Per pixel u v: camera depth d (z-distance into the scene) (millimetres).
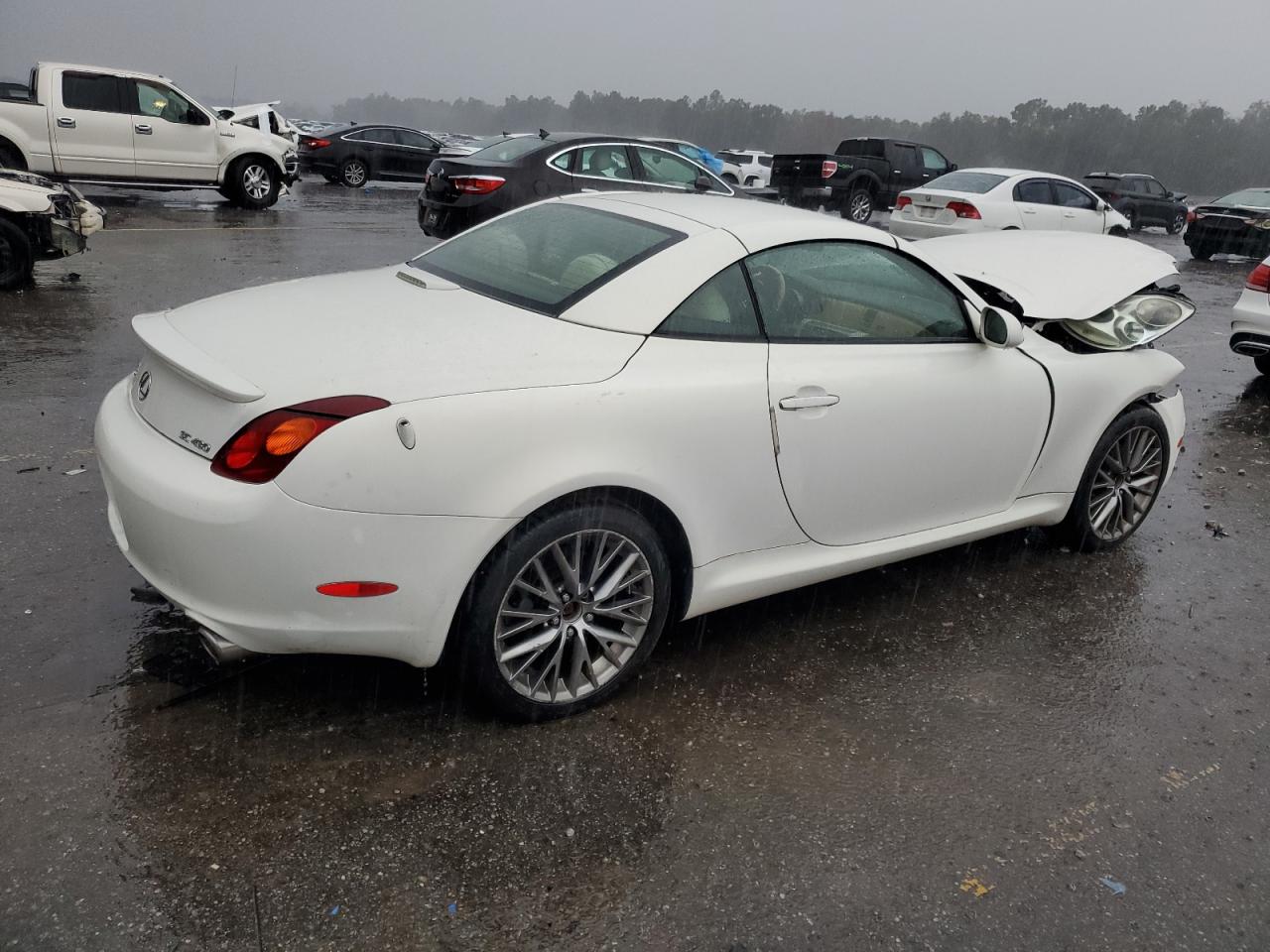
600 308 2859
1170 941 2283
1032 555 4453
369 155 22250
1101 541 4441
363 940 2051
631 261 2992
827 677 3258
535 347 2695
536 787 2562
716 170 26750
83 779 2422
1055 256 4551
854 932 2203
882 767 2809
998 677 3369
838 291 3299
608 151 10562
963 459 3621
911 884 2367
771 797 2623
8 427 4801
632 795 2574
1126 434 4312
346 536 2352
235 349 2590
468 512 2451
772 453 3012
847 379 3189
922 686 3262
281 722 2719
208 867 2199
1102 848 2566
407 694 2898
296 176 16391
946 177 15758
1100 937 2271
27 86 14359
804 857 2418
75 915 2037
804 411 3064
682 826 2479
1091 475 4254
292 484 2305
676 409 2766
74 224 8250
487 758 2662
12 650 2918
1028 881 2422
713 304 2979
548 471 2535
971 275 4273
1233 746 3092
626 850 2377
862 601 3861
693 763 2734
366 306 2936
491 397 2480
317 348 2570
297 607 2400
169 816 2334
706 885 2297
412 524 2398
